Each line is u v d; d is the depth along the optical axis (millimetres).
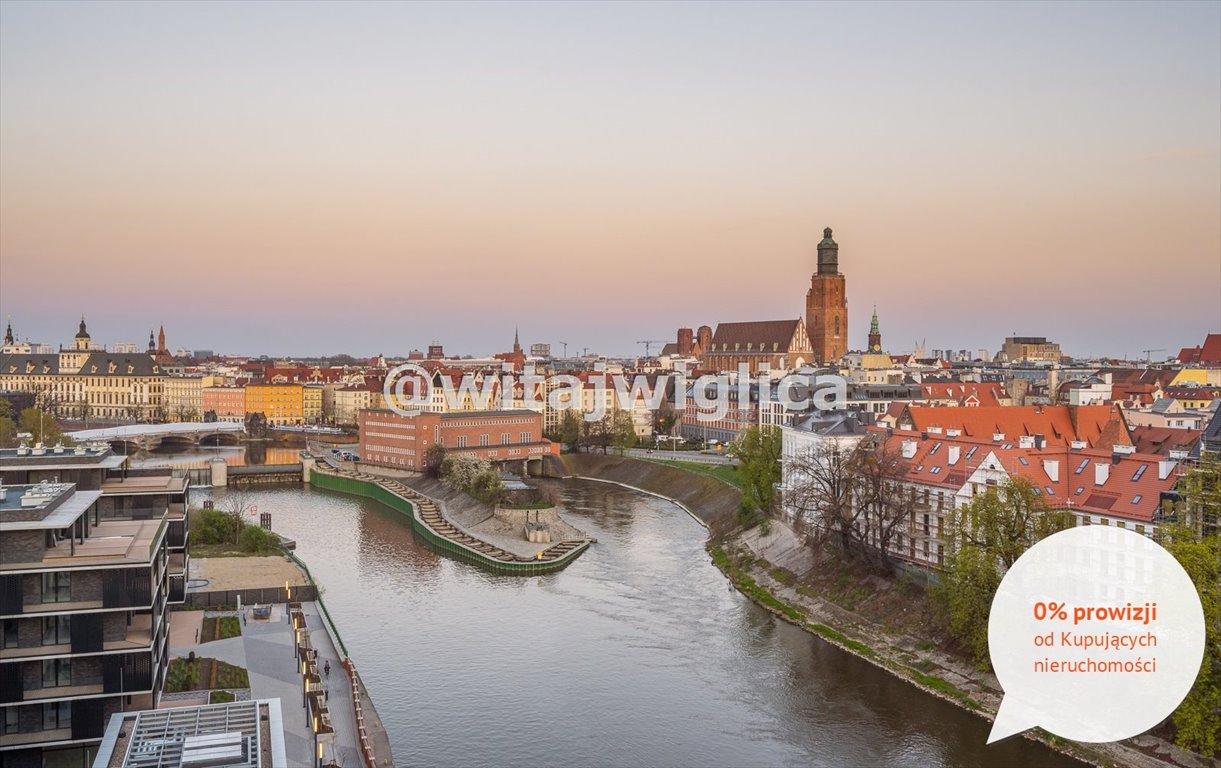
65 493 99188
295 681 123875
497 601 175000
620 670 139125
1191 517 118250
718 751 113875
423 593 181000
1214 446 134375
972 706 122562
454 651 147125
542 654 146000
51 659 90750
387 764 108750
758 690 131250
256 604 160875
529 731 119062
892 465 162875
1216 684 99562
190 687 118000
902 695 128375
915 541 162375
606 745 115500
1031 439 163500
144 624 100062
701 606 170875
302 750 104688
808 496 177125
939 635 139250
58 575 90812
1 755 90000
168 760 68688
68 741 90812
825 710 124188
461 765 110312
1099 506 136250
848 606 158375
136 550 96188
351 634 155000
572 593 180375
